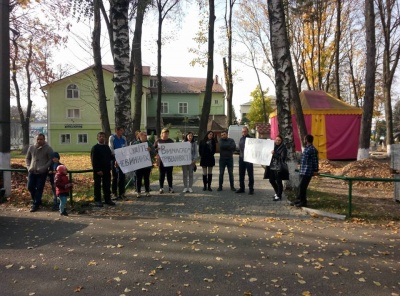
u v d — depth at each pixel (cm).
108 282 444
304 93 2216
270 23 1023
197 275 464
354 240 614
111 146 988
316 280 450
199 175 1559
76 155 3416
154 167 1809
